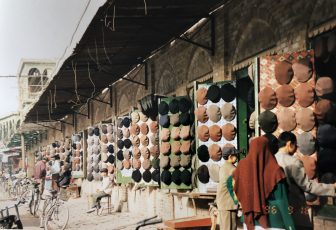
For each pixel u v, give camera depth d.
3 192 25.73
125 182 12.79
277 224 4.57
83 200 18.59
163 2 7.86
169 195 10.36
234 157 6.63
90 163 17.34
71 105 21.73
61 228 10.33
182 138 9.54
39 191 13.51
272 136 6.38
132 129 11.88
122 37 9.83
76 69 12.73
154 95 11.14
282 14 6.88
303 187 4.79
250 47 7.91
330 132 5.92
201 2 8.31
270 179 4.64
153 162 11.21
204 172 8.48
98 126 17.23
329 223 5.77
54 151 26.50
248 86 8.34
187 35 10.20
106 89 17.91
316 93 6.13
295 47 6.56
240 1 8.14
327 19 5.91
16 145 42.56
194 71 10.10
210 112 8.39
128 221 11.23
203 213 8.93
